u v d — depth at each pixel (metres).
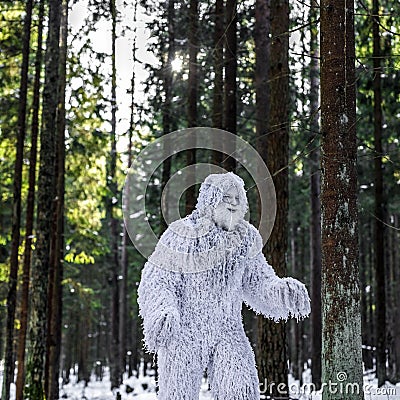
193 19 15.05
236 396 4.95
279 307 5.21
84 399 21.25
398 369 25.05
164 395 5.03
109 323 45.09
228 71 13.02
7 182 17.92
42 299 11.97
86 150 17.28
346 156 5.78
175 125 18.09
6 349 12.79
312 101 16.89
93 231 19.86
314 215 18.45
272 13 11.25
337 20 5.91
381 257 15.99
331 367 5.58
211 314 5.11
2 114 16.62
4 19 15.41
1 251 20.39
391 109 17.55
